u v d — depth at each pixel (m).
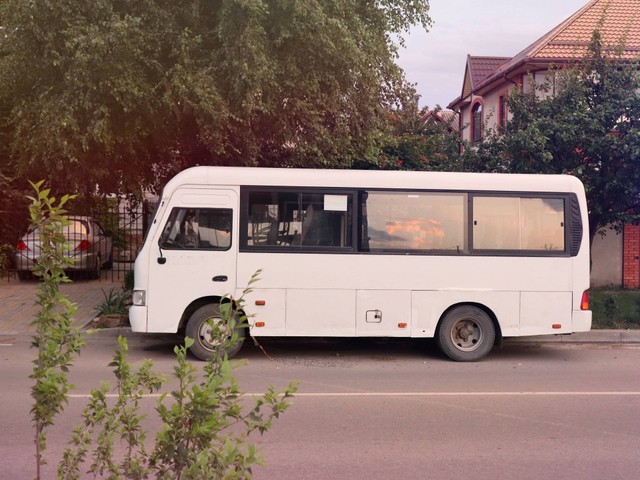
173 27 12.04
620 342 12.75
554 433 6.95
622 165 14.34
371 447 6.43
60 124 11.53
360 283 10.63
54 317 3.52
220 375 3.24
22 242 18.03
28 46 11.71
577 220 10.95
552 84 15.33
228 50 11.75
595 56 14.87
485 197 10.84
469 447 6.46
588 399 8.38
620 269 18.06
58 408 3.66
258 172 10.55
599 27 14.98
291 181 10.57
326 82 12.93
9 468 5.70
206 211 10.48
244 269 10.48
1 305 14.96
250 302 10.48
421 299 10.72
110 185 14.86
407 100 15.37
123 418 3.53
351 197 10.66
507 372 10.05
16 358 10.50
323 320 10.59
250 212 10.53
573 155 14.56
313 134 13.27
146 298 10.34
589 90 14.44
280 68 12.42
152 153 14.12
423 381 9.37
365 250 10.65
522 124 14.90
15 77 12.32
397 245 10.71
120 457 5.81
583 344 12.60
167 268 10.38
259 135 13.73
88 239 18.31
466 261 10.77
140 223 19.66
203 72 11.82
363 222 10.67
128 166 14.08
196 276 10.41
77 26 11.33
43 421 3.49
